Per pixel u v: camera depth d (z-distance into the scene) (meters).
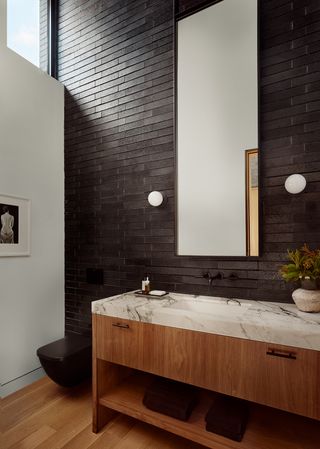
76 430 1.77
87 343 2.24
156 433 1.75
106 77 2.61
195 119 2.10
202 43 2.08
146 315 1.63
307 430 1.49
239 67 1.95
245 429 1.49
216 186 2.02
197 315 1.48
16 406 2.01
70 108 2.83
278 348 1.28
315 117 1.72
